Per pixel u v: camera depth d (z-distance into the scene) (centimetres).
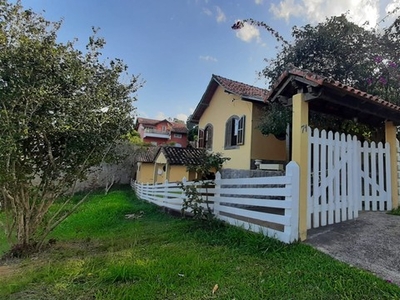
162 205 1040
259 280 300
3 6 500
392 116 543
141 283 306
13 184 548
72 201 1474
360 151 544
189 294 276
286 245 400
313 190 452
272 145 1053
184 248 438
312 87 424
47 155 616
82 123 602
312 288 276
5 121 476
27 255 545
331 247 380
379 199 561
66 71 560
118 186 2248
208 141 1368
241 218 563
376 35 876
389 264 320
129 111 682
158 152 1777
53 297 288
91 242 608
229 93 1137
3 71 488
